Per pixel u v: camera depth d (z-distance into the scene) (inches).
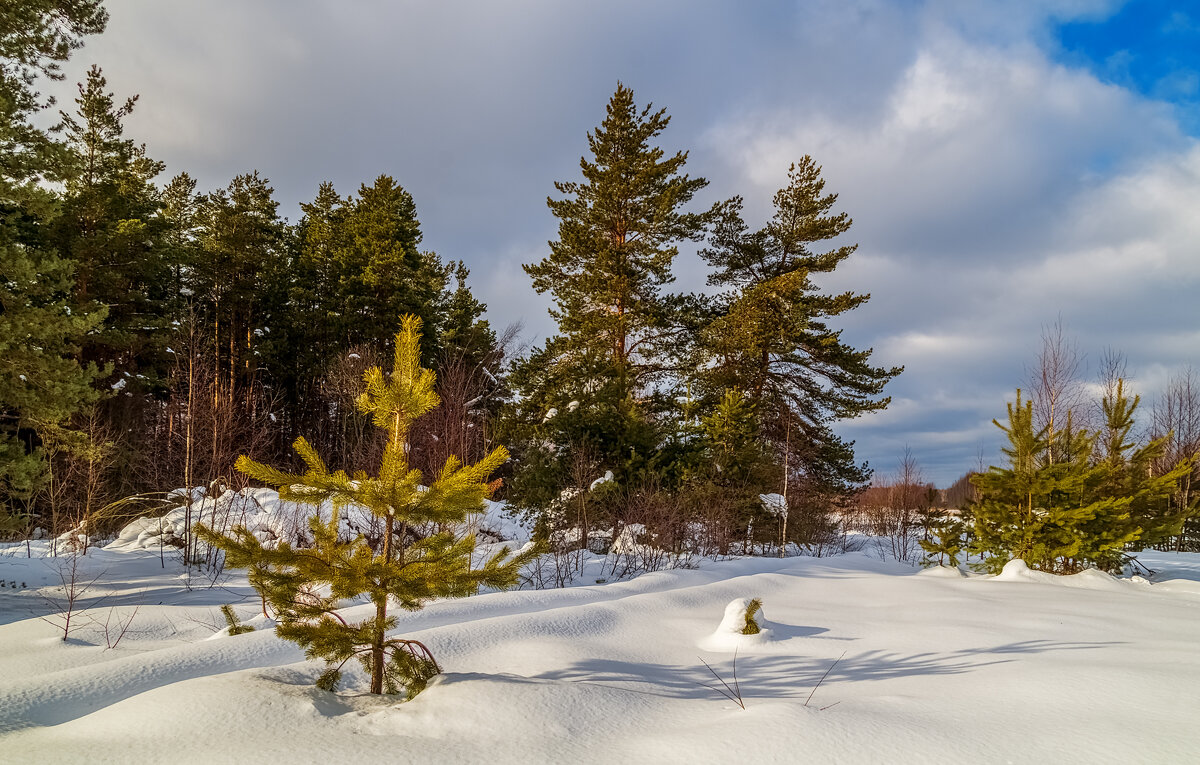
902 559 770.2
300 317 1152.2
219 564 543.8
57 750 134.7
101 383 869.2
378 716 157.3
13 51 512.4
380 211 1192.8
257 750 132.9
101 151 970.7
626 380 772.0
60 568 499.2
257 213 1268.5
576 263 967.6
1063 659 216.1
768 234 1040.2
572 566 538.6
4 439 505.7
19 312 472.7
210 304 1125.1
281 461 1035.9
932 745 130.9
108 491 735.1
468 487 182.5
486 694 163.8
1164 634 275.3
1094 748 128.0
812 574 521.3
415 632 245.3
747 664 229.5
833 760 124.0
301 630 170.7
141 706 157.5
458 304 1405.0
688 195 961.5
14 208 539.5
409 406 187.5
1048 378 812.0
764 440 938.7
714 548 689.6
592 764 127.3
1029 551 507.8
